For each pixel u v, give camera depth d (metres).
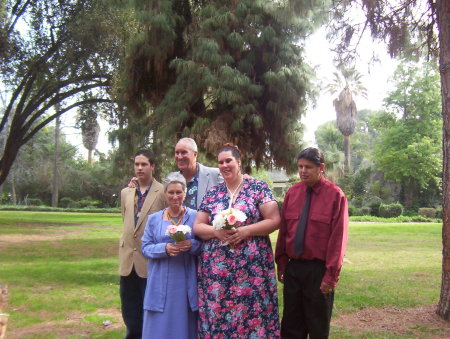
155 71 12.05
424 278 8.12
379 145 43.12
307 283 3.67
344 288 7.13
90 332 4.97
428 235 17.77
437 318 5.30
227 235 3.37
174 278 3.58
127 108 13.29
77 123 22.44
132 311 4.13
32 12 18.05
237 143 11.91
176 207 3.70
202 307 3.49
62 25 18.08
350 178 41.56
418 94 40.69
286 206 3.83
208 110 12.19
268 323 3.46
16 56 18.64
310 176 3.62
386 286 7.30
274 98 12.06
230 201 3.62
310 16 7.97
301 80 11.73
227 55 11.27
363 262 10.34
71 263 9.82
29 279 7.88
